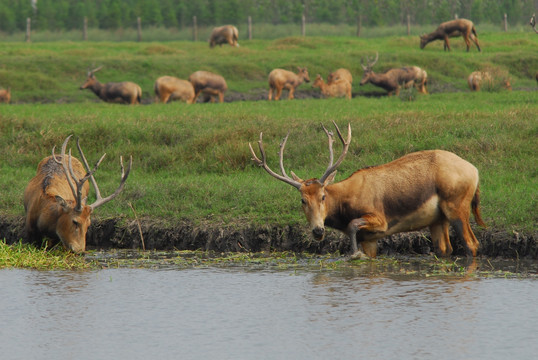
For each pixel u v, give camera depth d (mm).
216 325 28422
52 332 27859
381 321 28344
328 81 113812
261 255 41344
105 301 32031
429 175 37031
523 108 67188
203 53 147000
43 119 67250
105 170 56531
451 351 25094
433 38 147250
